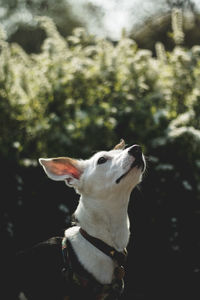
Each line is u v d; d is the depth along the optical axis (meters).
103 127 5.40
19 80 5.71
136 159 3.15
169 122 5.61
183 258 5.38
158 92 5.87
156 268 5.35
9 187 5.28
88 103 5.83
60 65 5.79
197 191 5.44
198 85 5.82
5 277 3.32
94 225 3.21
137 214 5.32
